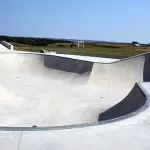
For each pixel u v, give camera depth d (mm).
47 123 10898
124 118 6223
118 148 4582
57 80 19344
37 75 20406
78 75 19344
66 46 57094
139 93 9773
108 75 18359
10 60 21781
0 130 5227
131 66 18453
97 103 13875
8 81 18531
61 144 4672
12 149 4426
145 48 55969
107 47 58688
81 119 11453
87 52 38906
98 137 5027
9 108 12406
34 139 4859
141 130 5465
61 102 14102
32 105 13477
